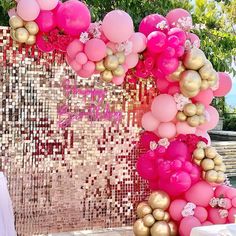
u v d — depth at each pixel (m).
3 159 4.08
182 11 4.13
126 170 4.57
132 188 4.61
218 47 5.86
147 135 4.32
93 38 3.68
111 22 3.65
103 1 5.39
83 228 4.44
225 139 11.48
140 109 4.54
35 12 3.54
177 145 3.97
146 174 4.07
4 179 3.41
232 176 8.75
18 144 4.13
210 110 4.20
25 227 4.20
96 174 4.45
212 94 4.14
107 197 4.51
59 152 4.29
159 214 3.88
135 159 4.59
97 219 4.49
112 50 3.75
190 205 3.83
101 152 4.45
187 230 3.76
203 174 3.95
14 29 3.59
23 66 4.07
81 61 3.69
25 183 4.18
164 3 5.42
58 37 3.69
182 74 3.89
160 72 3.92
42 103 4.18
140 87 4.52
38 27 3.63
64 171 4.32
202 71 3.88
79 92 4.30
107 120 4.44
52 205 4.29
